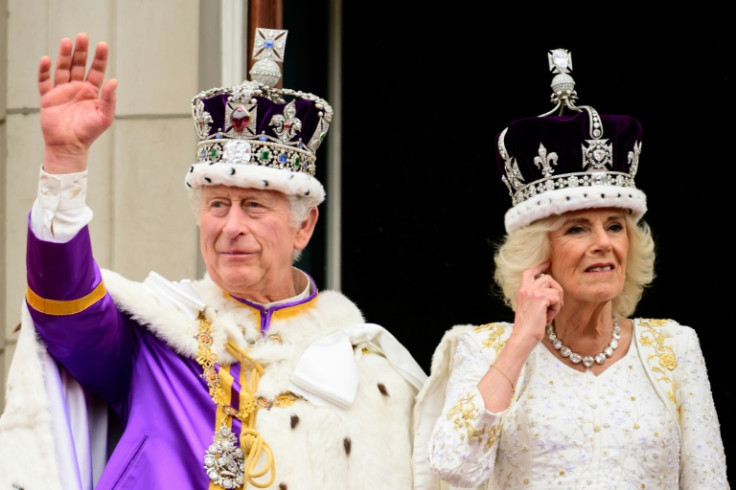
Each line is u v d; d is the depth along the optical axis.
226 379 13.23
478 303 22.16
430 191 22.09
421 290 22.09
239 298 13.75
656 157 21.84
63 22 17.73
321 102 13.93
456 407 12.38
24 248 17.72
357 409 13.48
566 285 12.88
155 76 17.53
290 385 13.34
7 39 17.88
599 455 12.41
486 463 12.27
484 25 22.08
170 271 17.36
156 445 13.02
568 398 12.66
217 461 12.91
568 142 12.98
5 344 17.80
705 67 21.66
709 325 21.70
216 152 13.50
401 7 21.88
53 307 12.85
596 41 21.95
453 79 22.09
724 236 21.66
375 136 21.89
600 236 12.81
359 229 21.84
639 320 13.29
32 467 12.73
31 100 17.81
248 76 17.64
